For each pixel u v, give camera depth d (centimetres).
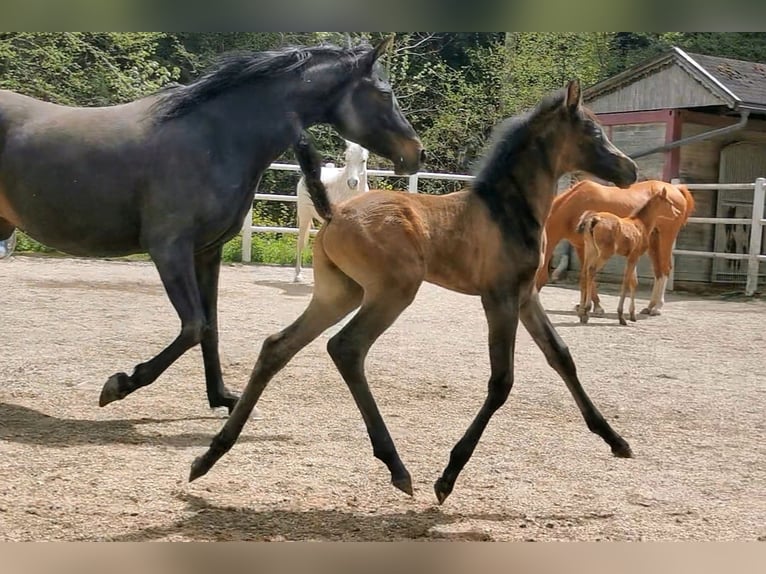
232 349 837
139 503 421
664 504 450
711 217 1681
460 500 445
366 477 476
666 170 1648
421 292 1355
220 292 1248
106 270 1448
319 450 525
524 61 2748
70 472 464
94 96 2147
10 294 1116
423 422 603
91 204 546
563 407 659
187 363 766
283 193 2475
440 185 2595
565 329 1045
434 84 2953
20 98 576
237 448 522
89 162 545
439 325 1039
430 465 503
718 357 899
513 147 445
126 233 556
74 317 971
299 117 580
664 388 743
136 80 2147
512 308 428
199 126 554
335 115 590
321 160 429
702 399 707
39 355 762
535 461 520
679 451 555
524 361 834
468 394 691
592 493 464
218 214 550
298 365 768
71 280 1291
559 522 418
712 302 1393
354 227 419
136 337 869
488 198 437
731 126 1551
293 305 1146
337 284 438
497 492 460
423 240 422
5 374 685
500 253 428
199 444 529
